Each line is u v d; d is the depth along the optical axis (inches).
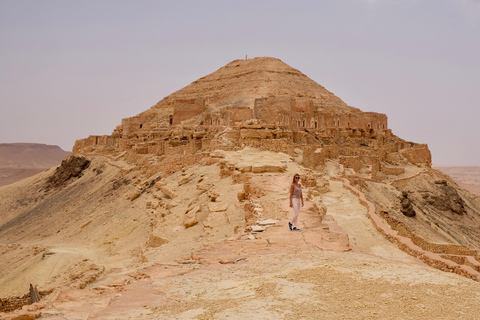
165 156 2731.3
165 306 420.2
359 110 4837.6
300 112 3110.2
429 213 2266.2
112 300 442.6
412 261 778.2
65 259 1534.2
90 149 4330.7
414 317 380.5
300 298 422.9
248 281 483.8
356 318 374.9
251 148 2174.0
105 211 2261.3
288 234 754.8
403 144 3735.2
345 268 522.6
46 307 452.8
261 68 5172.2
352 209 1257.4
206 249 678.5
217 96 4749.0
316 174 1670.8
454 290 451.8
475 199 3280.0
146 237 1530.5
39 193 3786.9
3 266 1760.6
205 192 1637.6
